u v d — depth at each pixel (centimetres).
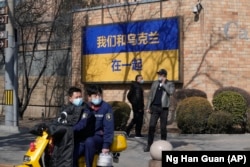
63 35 2483
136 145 1486
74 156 859
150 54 2078
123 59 2172
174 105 1919
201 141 1560
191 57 1977
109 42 2225
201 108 1731
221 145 1464
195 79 1962
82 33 2330
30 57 2645
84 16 2361
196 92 1898
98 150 877
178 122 1764
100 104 880
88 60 2308
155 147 955
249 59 2014
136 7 2159
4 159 1242
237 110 1762
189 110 1731
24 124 2250
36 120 2467
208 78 1947
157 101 1317
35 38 2600
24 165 832
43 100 2597
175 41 2000
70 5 2523
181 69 1983
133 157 1273
